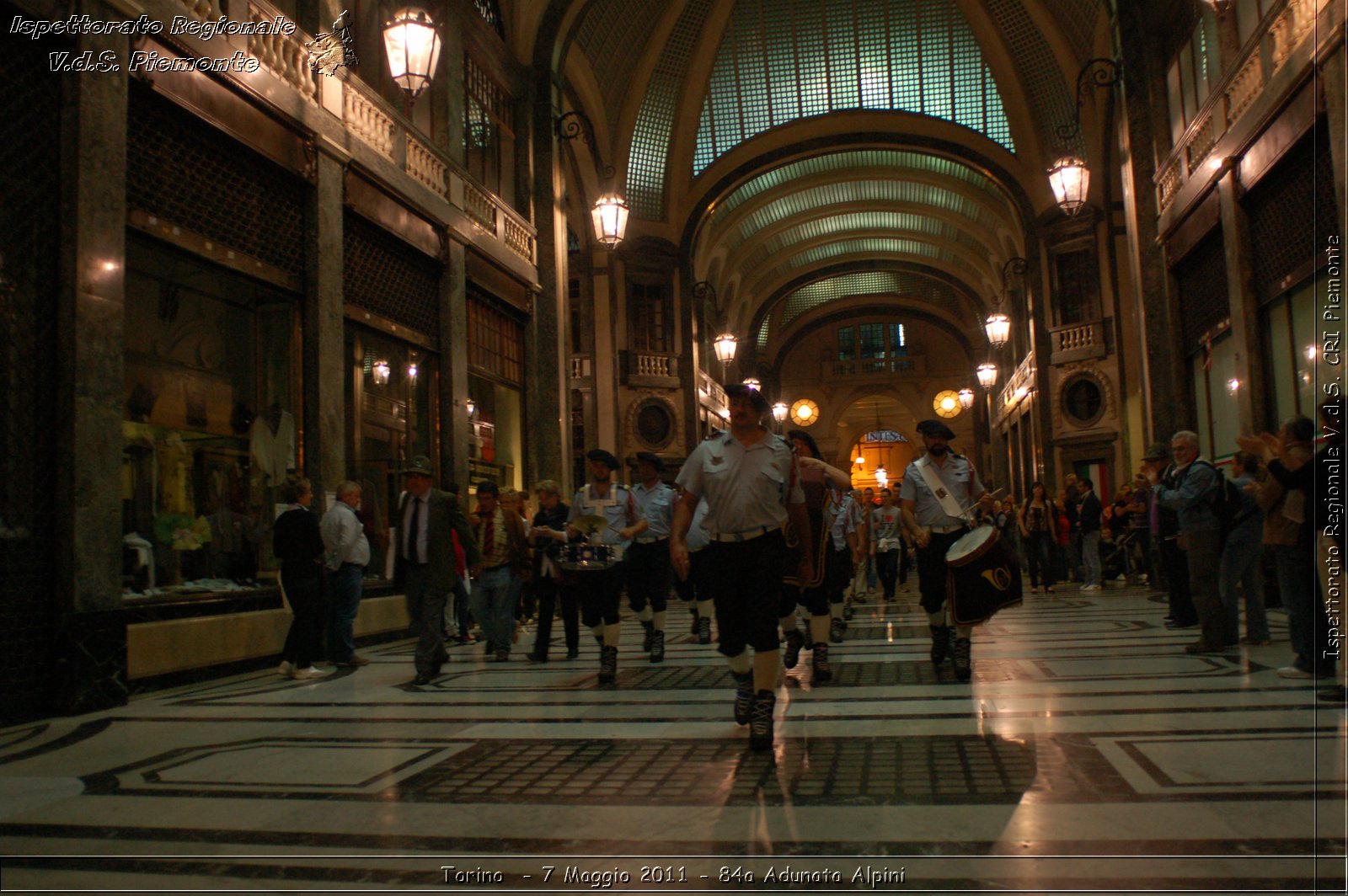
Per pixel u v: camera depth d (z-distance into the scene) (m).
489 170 13.42
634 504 7.30
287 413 8.53
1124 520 15.19
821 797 3.04
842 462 43.88
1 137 5.59
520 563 7.80
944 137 23.53
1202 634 6.38
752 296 35.66
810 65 23.25
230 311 7.93
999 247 28.31
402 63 8.72
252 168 8.12
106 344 6.03
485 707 5.23
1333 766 3.21
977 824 2.71
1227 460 10.83
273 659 7.68
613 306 23.73
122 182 6.27
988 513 6.15
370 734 4.48
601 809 3.00
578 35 19.47
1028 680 5.41
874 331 41.41
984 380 26.64
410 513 6.46
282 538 7.04
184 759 4.07
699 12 22.17
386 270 10.39
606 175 15.63
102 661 5.73
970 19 20.98
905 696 5.01
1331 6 7.36
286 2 8.95
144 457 6.88
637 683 5.99
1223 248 10.49
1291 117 8.34
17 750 4.46
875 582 17.53
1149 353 12.58
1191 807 2.80
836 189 28.52
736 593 4.12
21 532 5.51
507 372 13.71
